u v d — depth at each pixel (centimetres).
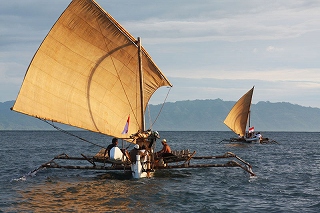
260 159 4706
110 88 2839
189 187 2567
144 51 2908
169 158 2900
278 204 2147
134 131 2969
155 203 2134
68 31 2580
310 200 2241
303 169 3644
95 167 2761
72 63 2641
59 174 3083
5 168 3578
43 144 8606
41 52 2492
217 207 2067
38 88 2519
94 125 2773
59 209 1980
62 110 2631
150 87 3039
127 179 2795
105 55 2770
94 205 2066
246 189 2544
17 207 2014
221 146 7969
